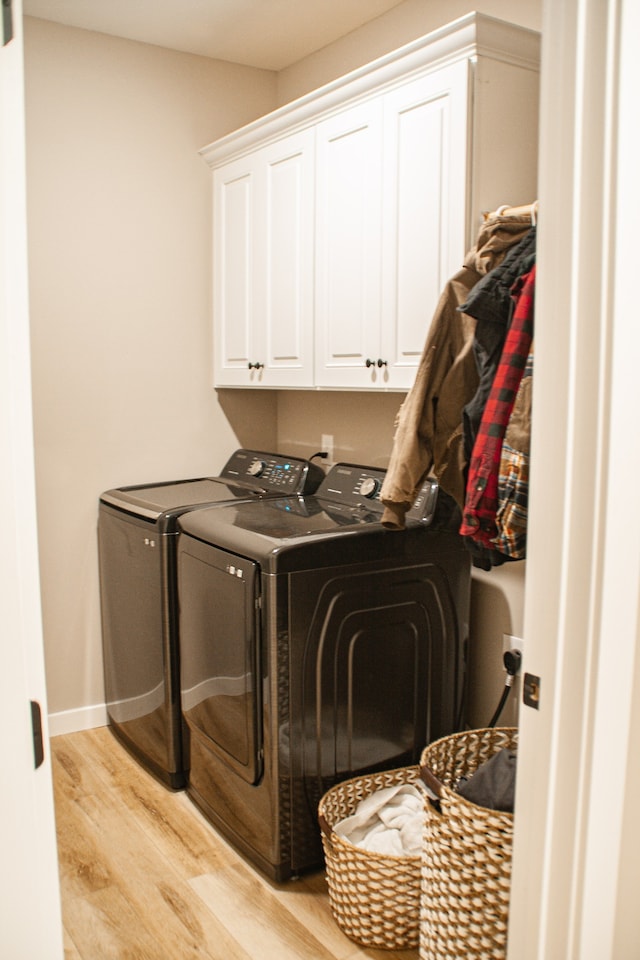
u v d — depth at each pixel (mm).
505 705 2557
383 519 1980
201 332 3352
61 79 2918
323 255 2648
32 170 2898
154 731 2775
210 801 2518
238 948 1994
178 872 2301
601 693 1193
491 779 1752
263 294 2982
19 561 737
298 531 2260
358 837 2182
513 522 1567
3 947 728
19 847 730
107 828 2514
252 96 3377
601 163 1089
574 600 1174
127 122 3076
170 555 2615
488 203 2160
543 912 1248
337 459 3230
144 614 2756
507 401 1601
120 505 2869
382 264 2396
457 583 2471
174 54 3154
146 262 3182
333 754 2283
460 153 2100
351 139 2479
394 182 2322
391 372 2402
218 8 2762
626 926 1360
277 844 2215
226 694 2330
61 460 3068
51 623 3100
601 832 1245
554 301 1150
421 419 1896
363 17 2844
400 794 2311
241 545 2211
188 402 3348
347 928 2031
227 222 3170
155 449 3283
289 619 2143
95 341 3098
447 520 2414
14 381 729
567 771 1205
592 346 1122
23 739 727
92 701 3230
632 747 1300
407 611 2375
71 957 1951
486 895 1670
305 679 2197
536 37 2143
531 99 2225
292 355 2854
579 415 1141
